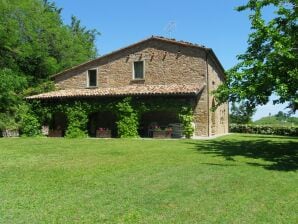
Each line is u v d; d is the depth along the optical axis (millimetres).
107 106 25031
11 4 37250
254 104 15352
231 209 6930
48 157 13992
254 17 15508
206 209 6910
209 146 18719
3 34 34375
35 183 9031
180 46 26656
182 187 8680
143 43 27891
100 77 29344
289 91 13961
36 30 40750
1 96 28203
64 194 7930
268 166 12242
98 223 6094
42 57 38500
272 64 14391
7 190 8289
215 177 9969
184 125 23469
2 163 12375
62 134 26938
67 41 44094
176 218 6375
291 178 10055
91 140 21984
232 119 45094
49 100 26844
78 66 30000
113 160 13180
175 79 26734
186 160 13297
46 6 52125
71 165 11953
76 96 25609
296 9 15367
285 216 6566
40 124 26922
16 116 27938
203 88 25766
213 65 28531
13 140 22109
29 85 36656
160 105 23766
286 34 15406
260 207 7094
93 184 8930
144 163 12453
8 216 6438
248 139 24812
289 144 20891
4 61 35062
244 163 12836
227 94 15359
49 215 6496
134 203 7254
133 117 24359
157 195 7887
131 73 28266
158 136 23750
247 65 15070
